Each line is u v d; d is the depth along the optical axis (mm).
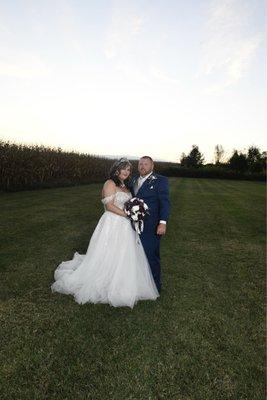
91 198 13891
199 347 3355
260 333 3742
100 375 2826
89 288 4047
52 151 20797
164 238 7875
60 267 4762
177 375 2912
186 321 3852
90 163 25250
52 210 10398
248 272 5820
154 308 4078
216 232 8938
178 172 57344
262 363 3197
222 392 2766
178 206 13531
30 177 16984
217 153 82000
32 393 2584
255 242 8039
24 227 7879
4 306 3887
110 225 4117
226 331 3719
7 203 11359
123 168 4105
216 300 4531
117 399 2584
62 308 3885
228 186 31984
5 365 2871
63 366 2904
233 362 3170
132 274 4008
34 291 4312
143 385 2752
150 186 4117
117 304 3945
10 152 15539
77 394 2602
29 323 3537
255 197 19953
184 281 5141
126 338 3387
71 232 7625
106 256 4066
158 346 3303
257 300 4645
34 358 2975
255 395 2764
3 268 5113
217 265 6105
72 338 3312
